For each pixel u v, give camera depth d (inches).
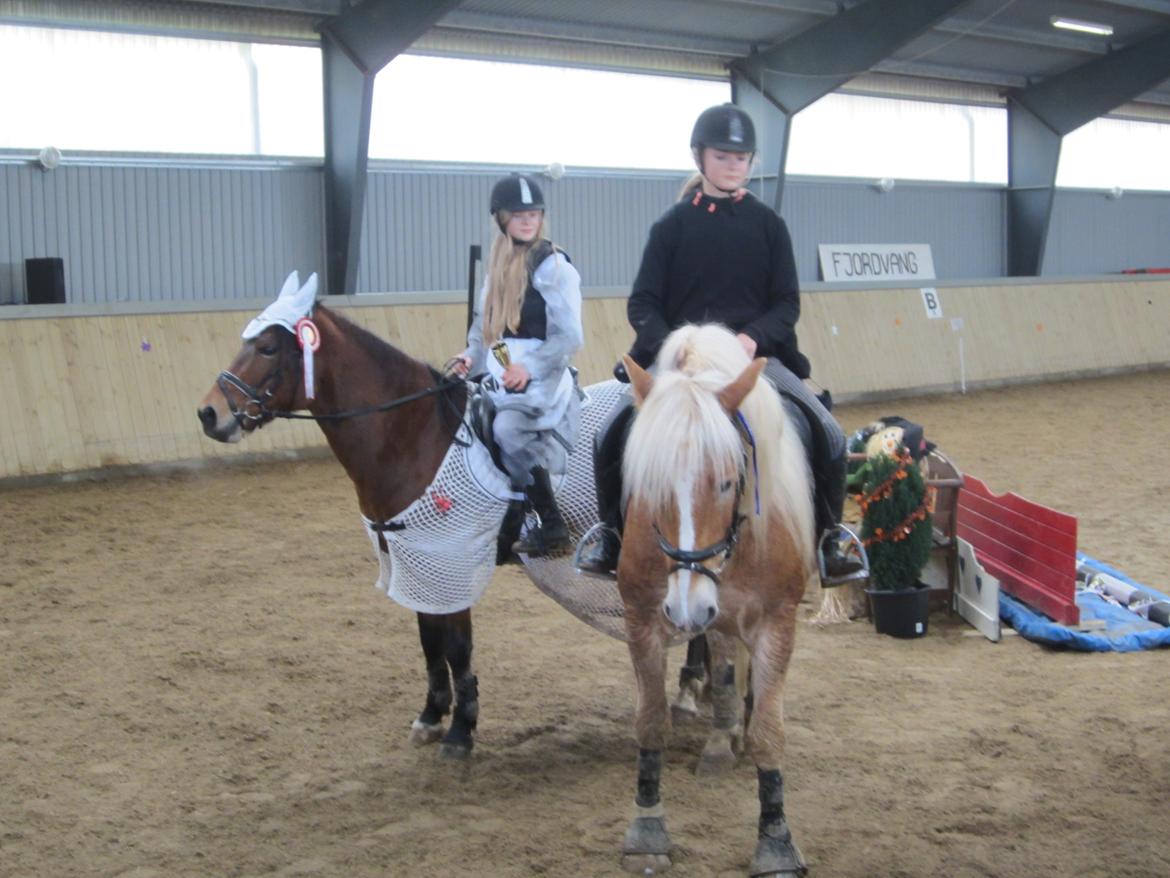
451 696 187.2
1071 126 802.2
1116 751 175.2
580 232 655.1
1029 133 824.9
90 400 433.1
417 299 533.3
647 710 143.2
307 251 569.3
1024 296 731.4
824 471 152.1
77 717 199.0
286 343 168.2
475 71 606.2
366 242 585.6
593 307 576.7
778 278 162.2
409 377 174.7
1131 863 141.2
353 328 172.9
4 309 425.7
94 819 159.9
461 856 147.1
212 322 470.6
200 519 363.3
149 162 518.9
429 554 172.2
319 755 182.4
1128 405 606.9
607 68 646.5
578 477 177.5
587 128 649.0
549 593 182.7
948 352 679.7
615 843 149.5
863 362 643.5
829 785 165.8
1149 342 782.5
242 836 154.6
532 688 211.3
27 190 491.5
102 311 445.7
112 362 442.0
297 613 262.5
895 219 788.6
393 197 590.2
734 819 155.6
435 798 165.3
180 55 522.9
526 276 168.6
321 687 213.9
